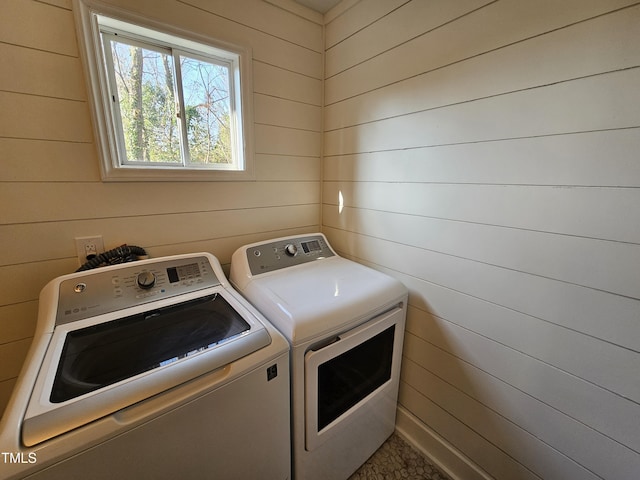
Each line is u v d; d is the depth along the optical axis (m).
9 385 1.10
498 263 1.05
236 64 1.41
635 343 0.79
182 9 1.20
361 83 1.49
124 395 0.65
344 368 1.13
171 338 0.89
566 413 0.95
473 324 1.17
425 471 1.38
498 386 1.12
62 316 0.91
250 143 1.50
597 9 0.75
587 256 0.84
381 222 1.50
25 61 0.97
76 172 1.10
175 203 1.35
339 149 1.69
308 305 1.05
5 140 0.98
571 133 0.83
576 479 0.95
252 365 0.81
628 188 0.75
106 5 1.04
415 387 1.46
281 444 0.96
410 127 1.28
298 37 1.58
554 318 0.93
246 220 1.59
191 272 1.19
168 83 1.30
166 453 0.69
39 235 1.07
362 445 1.33
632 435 0.82
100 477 0.61
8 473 0.51
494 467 1.18
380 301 1.20
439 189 1.20
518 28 0.90
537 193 0.92
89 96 1.07
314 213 1.87
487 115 1.01
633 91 0.72
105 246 1.21
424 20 1.16
